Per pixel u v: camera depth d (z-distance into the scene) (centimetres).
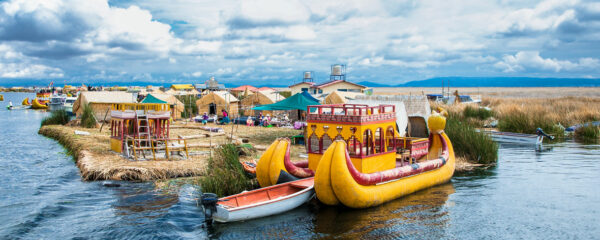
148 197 1406
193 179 1614
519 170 1892
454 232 1136
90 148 2112
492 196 1469
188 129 3052
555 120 3484
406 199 1423
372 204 1312
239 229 1135
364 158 1377
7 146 2517
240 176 1498
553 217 1254
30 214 1246
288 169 1405
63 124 3388
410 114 2192
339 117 1408
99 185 1554
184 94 6631
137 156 1911
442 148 1734
